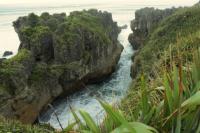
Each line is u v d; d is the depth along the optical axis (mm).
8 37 122125
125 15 199125
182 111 2732
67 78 52688
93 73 60906
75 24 59781
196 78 3182
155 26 87875
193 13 51312
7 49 99188
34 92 43750
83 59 57969
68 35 56250
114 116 2637
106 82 62469
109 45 68000
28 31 53781
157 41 44750
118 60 77062
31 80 45031
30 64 46000
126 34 122688
